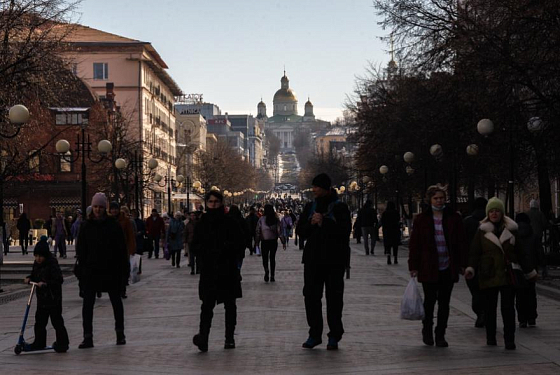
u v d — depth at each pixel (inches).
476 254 503.2
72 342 542.9
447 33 1289.4
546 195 1330.0
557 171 1272.1
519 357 461.4
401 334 557.9
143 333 577.3
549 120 1117.1
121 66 3666.3
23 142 1455.5
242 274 1167.6
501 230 501.7
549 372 413.1
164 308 739.4
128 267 531.2
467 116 1359.5
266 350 493.7
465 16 1141.1
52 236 2071.9
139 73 3673.7
